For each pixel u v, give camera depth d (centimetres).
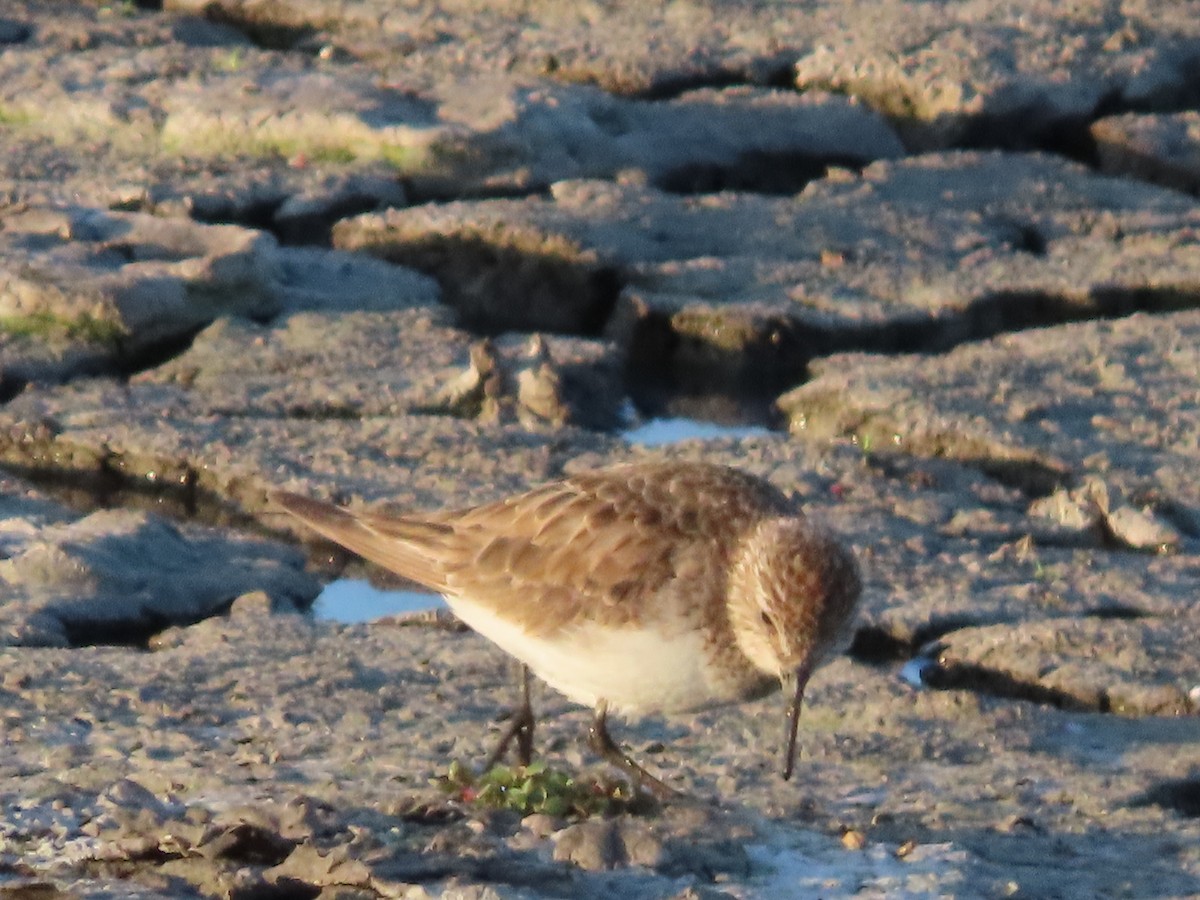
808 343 1848
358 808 927
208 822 878
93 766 1001
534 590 955
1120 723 1153
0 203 1966
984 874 901
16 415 1605
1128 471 1553
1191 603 1334
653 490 959
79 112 2245
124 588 1312
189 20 2667
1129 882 907
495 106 2236
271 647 1219
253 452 1545
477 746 1057
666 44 2527
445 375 1717
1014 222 2133
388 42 2558
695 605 927
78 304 1748
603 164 2220
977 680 1238
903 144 2408
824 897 865
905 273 1975
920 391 1689
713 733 1103
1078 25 2623
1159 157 2350
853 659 1244
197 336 1789
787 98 2391
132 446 1551
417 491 1483
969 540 1443
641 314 1869
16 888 841
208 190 2066
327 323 1828
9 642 1213
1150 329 1856
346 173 2136
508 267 1986
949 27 2583
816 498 1500
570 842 879
